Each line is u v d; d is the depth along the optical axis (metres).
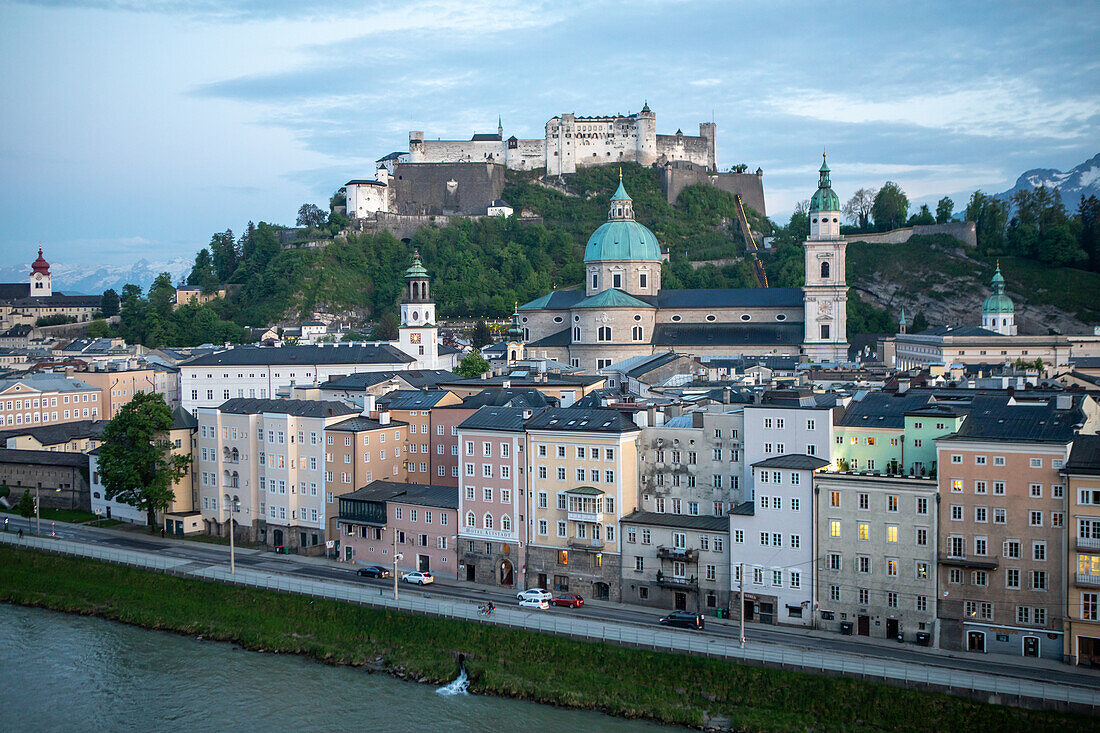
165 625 167.25
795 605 141.25
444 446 192.75
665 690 128.12
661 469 160.00
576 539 159.50
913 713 115.25
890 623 135.25
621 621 142.12
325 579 169.38
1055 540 126.06
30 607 181.38
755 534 143.62
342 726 129.12
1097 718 108.12
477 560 168.12
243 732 129.25
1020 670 121.62
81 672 150.38
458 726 127.31
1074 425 130.00
